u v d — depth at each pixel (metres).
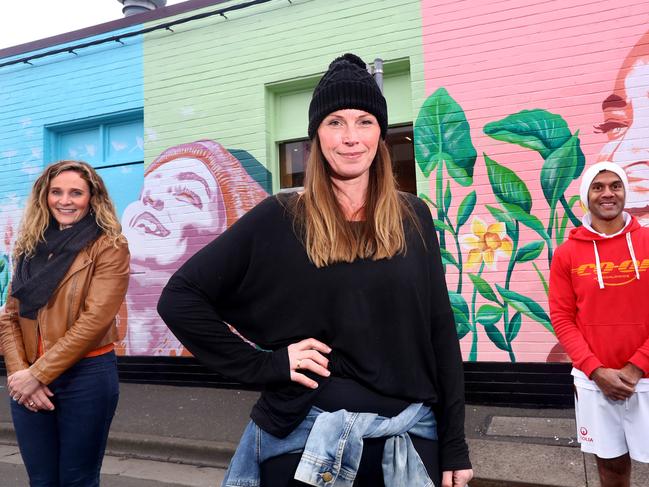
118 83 6.14
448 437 1.28
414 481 1.18
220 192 5.66
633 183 4.31
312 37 5.34
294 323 1.25
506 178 4.65
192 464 3.86
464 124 4.79
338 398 1.20
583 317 2.47
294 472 1.19
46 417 2.09
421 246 1.36
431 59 4.90
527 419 4.18
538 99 4.58
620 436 2.36
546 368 4.47
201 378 5.62
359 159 1.31
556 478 3.11
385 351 1.24
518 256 4.59
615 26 4.39
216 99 5.70
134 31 6.09
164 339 5.78
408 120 5.16
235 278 1.27
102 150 6.36
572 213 4.45
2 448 4.28
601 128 4.40
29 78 6.57
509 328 4.59
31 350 2.12
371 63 5.11
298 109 5.65
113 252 2.20
